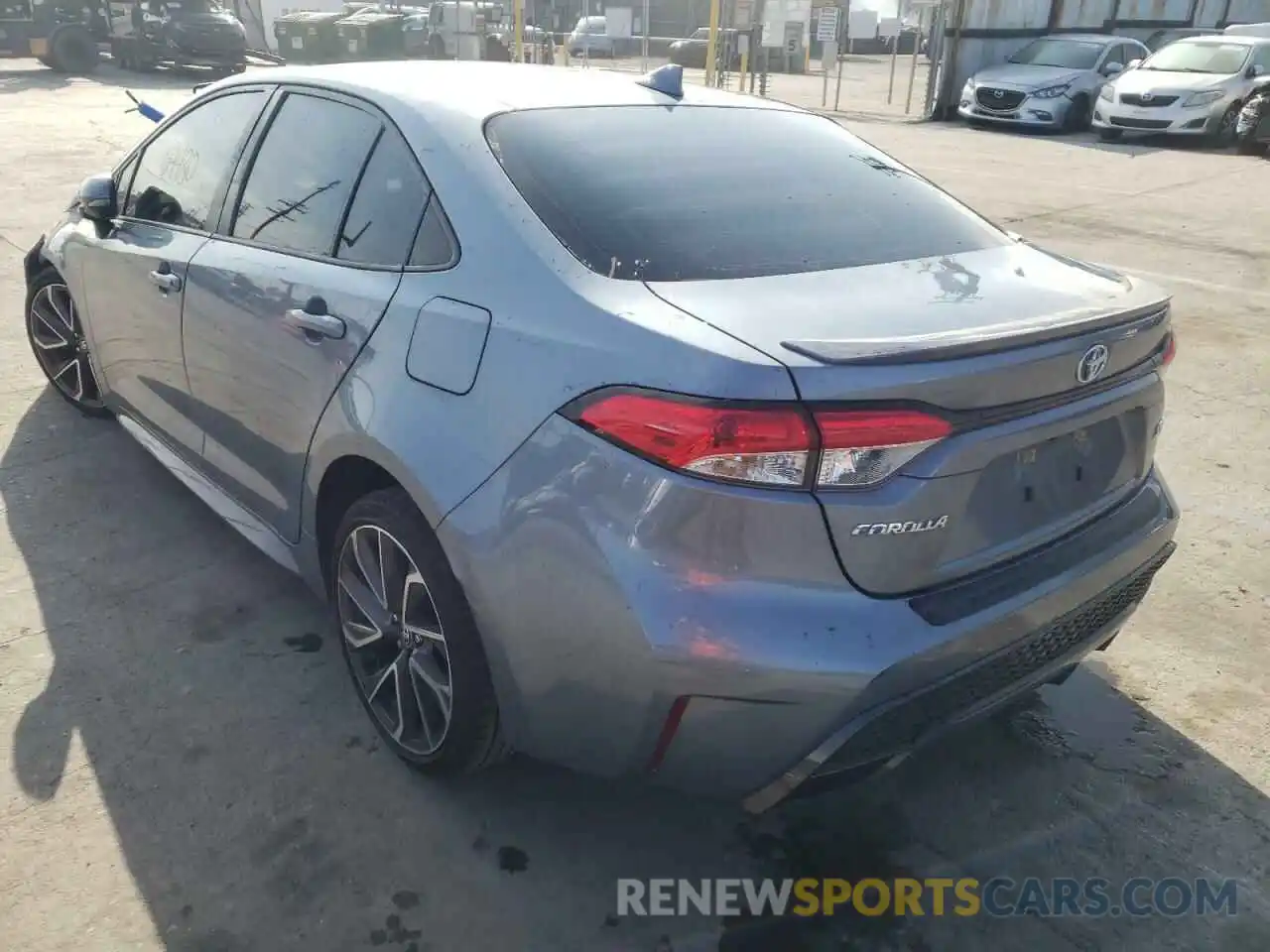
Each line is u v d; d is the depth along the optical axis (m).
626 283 2.08
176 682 2.88
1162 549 2.50
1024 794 2.62
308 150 2.85
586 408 1.93
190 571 3.42
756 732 1.90
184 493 3.94
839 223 2.47
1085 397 2.14
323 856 2.34
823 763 1.93
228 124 3.23
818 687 1.84
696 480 1.81
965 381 1.86
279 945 2.11
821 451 1.79
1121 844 2.48
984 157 13.45
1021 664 2.15
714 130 2.78
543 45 22.36
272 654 3.02
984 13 17.77
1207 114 14.37
